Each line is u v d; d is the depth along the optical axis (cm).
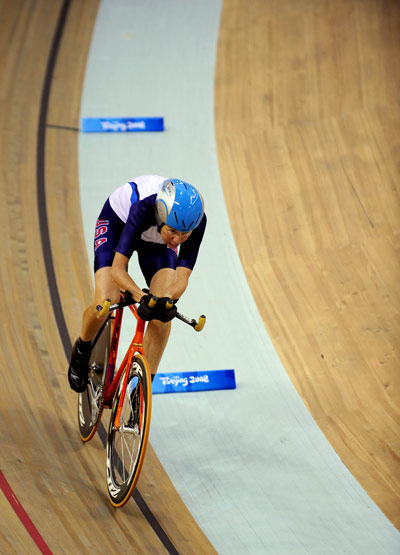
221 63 2592
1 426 1176
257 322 1639
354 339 1565
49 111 2331
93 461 1183
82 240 1844
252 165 2112
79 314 1606
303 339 1585
